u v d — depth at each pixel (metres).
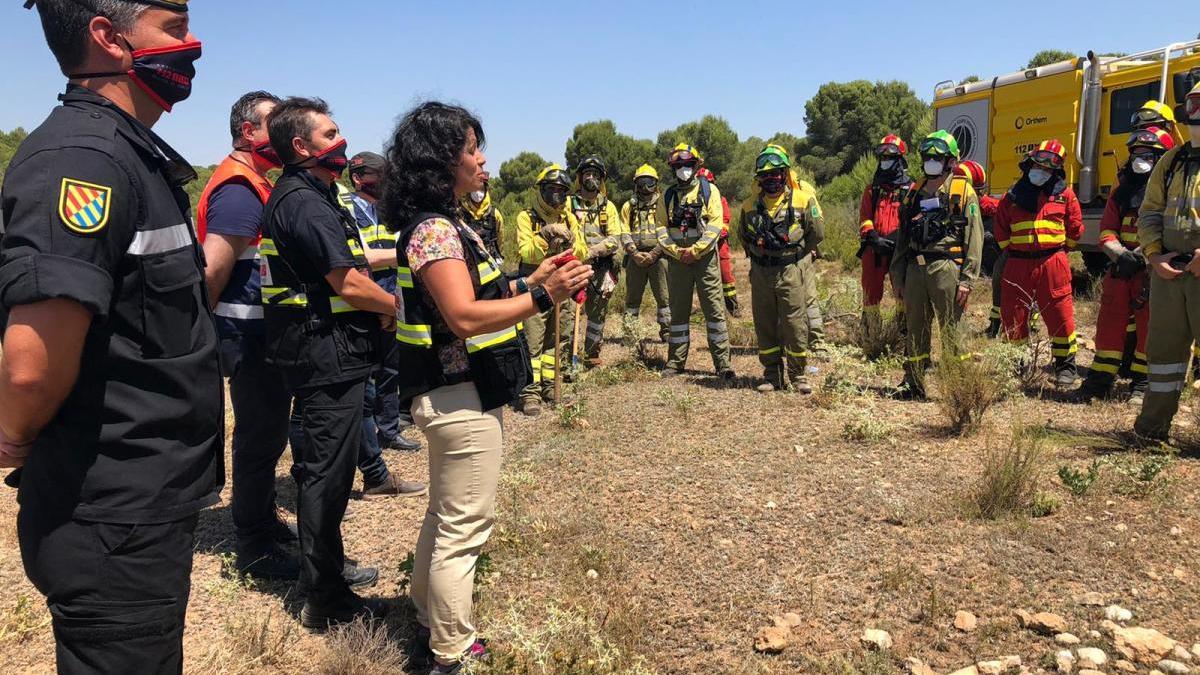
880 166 8.30
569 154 34.38
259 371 3.88
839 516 4.33
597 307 8.37
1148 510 4.19
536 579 3.85
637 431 6.04
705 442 5.69
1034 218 6.78
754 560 3.91
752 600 3.56
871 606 3.46
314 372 3.31
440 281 2.67
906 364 6.72
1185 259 4.85
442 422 2.81
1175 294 4.92
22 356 1.66
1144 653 2.97
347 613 3.48
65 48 1.86
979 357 7.16
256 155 3.87
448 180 2.80
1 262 1.70
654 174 9.16
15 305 1.66
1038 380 6.98
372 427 4.98
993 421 5.85
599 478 5.08
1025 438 5.38
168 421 1.92
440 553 2.88
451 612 2.88
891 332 8.31
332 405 3.34
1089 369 6.90
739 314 11.14
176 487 1.95
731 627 3.37
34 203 1.67
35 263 1.64
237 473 3.98
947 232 6.23
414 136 2.77
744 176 33.75
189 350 1.98
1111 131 10.61
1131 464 4.59
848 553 3.92
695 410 6.54
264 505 4.03
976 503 4.28
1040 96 11.59
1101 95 10.76
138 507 1.88
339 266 3.22
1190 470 4.75
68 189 1.69
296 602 3.75
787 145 39.78
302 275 3.30
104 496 1.86
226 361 3.89
